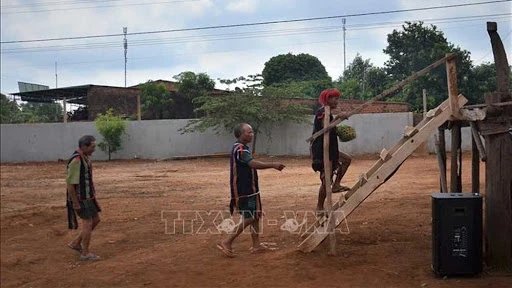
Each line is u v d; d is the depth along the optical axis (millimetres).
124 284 6652
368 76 44219
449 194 6590
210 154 30344
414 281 6281
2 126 32969
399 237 8367
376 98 7180
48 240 9391
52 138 32594
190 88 38094
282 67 53406
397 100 38375
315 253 7395
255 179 7605
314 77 52562
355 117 28234
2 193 16438
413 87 37625
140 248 8656
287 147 29359
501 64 6668
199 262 7418
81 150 7992
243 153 7414
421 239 8195
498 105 6527
